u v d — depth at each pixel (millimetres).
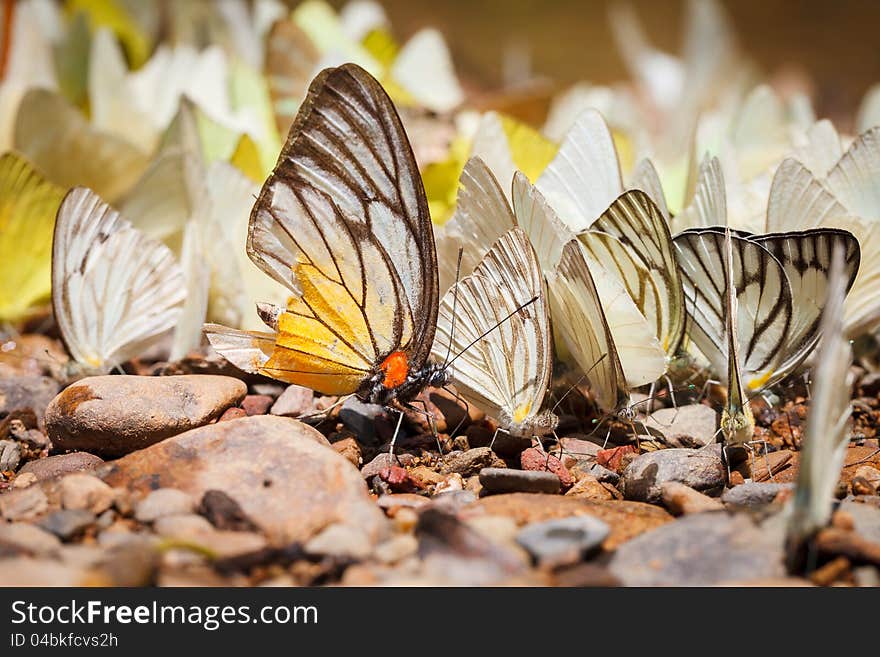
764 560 430
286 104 554
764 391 472
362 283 454
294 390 477
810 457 422
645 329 458
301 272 451
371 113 446
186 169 506
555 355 476
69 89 600
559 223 458
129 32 677
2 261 509
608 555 433
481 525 434
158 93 571
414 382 461
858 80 1303
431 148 538
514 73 1088
